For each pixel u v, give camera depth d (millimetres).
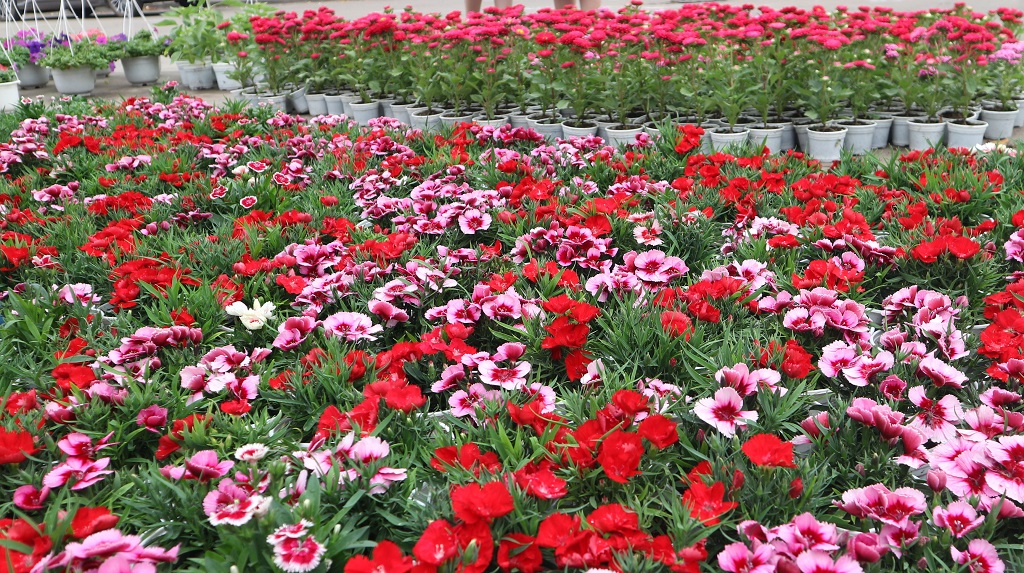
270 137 6285
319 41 9102
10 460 2098
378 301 2977
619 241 3770
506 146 5715
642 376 2588
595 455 2045
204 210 4520
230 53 10273
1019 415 2162
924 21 7645
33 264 3609
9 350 2857
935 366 2393
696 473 2039
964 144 6488
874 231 4027
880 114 6844
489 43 7176
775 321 2904
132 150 5730
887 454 2098
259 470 2021
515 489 1901
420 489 2135
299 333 2822
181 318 2842
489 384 2520
